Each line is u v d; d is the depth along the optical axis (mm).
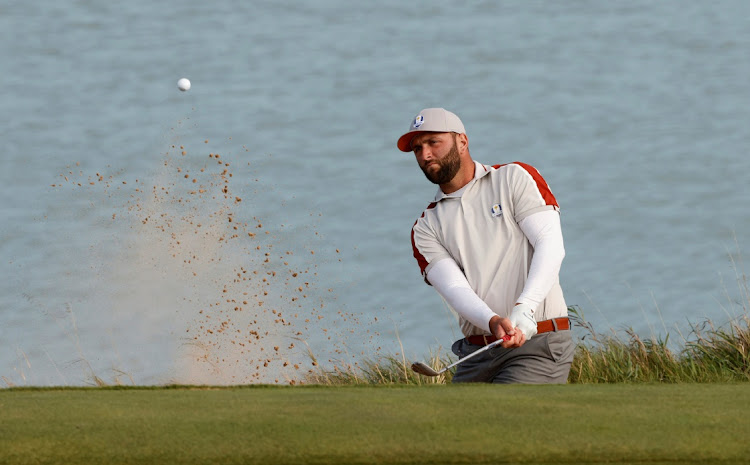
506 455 8438
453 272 17203
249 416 9688
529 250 16922
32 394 11250
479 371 17344
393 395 10961
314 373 27016
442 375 24172
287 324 35531
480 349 16469
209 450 8594
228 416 9703
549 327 16766
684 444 8703
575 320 25062
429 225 17609
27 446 8742
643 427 9219
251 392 11391
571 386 11703
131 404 10406
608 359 22797
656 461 8359
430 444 8688
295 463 8281
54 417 9727
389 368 25594
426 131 17156
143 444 8773
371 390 11445
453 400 10562
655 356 22875
